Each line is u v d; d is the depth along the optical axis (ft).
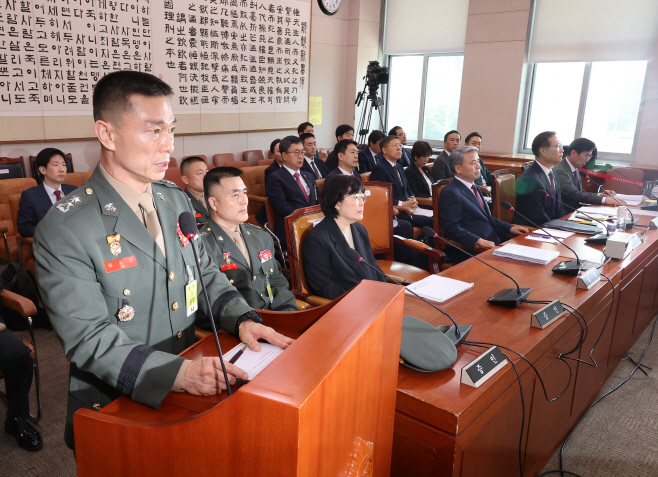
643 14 18.40
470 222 10.54
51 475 5.88
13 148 14.66
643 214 11.53
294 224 7.43
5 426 6.47
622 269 7.37
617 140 20.21
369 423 2.72
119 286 3.39
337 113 25.95
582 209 12.01
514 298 5.76
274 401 1.88
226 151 20.98
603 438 6.83
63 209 3.26
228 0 19.54
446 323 5.27
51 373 8.18
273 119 22.44
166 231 3.70
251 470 2.02
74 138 15.71
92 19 15.52
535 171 12.09
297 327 3.65
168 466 2.29
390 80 26.71
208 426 2.09
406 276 8.86
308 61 23.45
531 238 9.23
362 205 7.27
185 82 18.67
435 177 17.43
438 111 25.12
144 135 3.25
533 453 5.45
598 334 6.84
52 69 14.85
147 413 2.77
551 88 21.36
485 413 4.01
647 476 6.11
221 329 3.83
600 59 19.60
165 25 17.58
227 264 6.16
